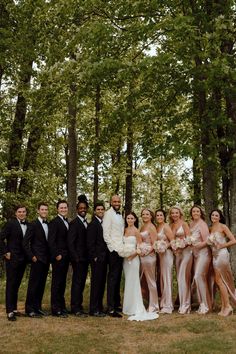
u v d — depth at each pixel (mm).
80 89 13141
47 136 21812
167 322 9000
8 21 17547
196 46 11742
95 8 13648
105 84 13258
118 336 8055
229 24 11617
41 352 7199
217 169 12922
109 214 9875
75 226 9586
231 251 12703
